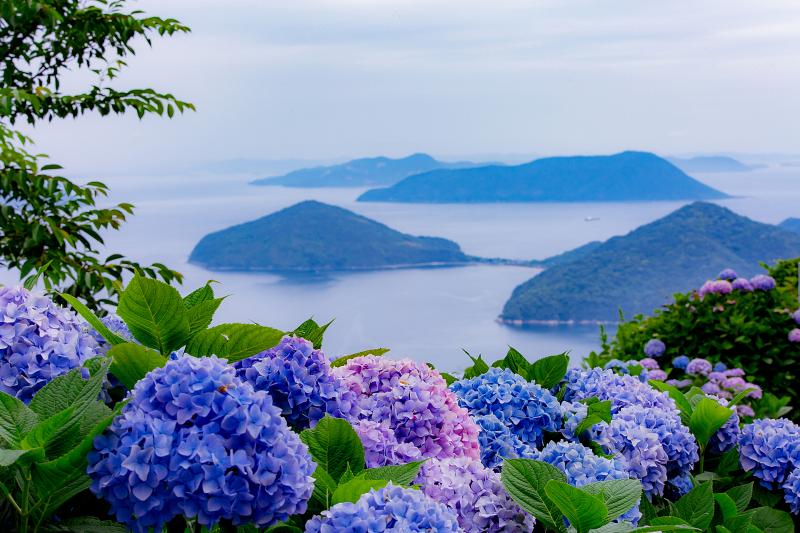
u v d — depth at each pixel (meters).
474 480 1.93
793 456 2.38
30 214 4.34
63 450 1.68
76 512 1.76
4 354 1.78
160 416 1.67
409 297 44.62
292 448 1.69
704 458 2.51
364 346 2.30
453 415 2.05
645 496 2.15
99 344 1.95
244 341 1.88
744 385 4.06
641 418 2.30
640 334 4.99
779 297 4.91
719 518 2.17
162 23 5.00
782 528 2.24
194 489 1.63
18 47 4.84
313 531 1.67
